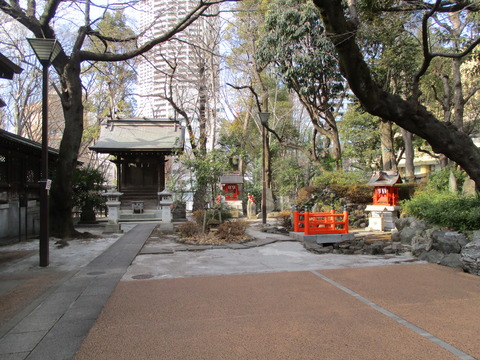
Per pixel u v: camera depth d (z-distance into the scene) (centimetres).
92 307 501
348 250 927
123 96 2422
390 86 1703
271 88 3192
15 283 633
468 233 832
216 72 2320
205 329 421
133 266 778
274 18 1638
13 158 1268
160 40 1235
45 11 1134
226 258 866
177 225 1556
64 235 1184
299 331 413
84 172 1742
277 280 651
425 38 823
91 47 2103
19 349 371
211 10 2180
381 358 347
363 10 1049
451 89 1900
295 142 3219
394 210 1366
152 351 366
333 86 1722
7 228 1226
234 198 2517
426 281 634
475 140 3009
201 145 2105
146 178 2091
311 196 1761
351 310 483
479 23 1055
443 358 346
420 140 2741
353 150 2795
